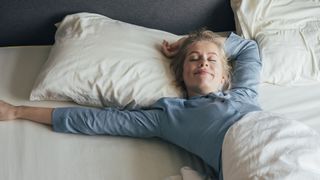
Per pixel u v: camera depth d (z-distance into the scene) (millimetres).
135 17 1783
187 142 1259
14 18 1689
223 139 1187
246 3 1716
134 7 1751
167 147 1310
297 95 1544
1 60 1628
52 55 1481
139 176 1198
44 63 1573
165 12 1797
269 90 1561
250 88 1471
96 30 1531
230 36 1615
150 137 1337
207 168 1243
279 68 1575
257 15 1703
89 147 1281
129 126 1300
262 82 1588
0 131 1298
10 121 1339
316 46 1618
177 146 1316
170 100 1343
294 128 1162
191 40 1512
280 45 1609
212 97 1358
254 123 1186
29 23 1718
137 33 1576
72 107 1366
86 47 1448
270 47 1609
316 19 1717
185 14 1826
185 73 1427
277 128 1154
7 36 1740
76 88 1375
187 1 1787
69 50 1440
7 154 1224
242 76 1506
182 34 1890
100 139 1316
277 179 993
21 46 1765
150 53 1502
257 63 1569
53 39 1794
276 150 1084
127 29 1576
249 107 1321
